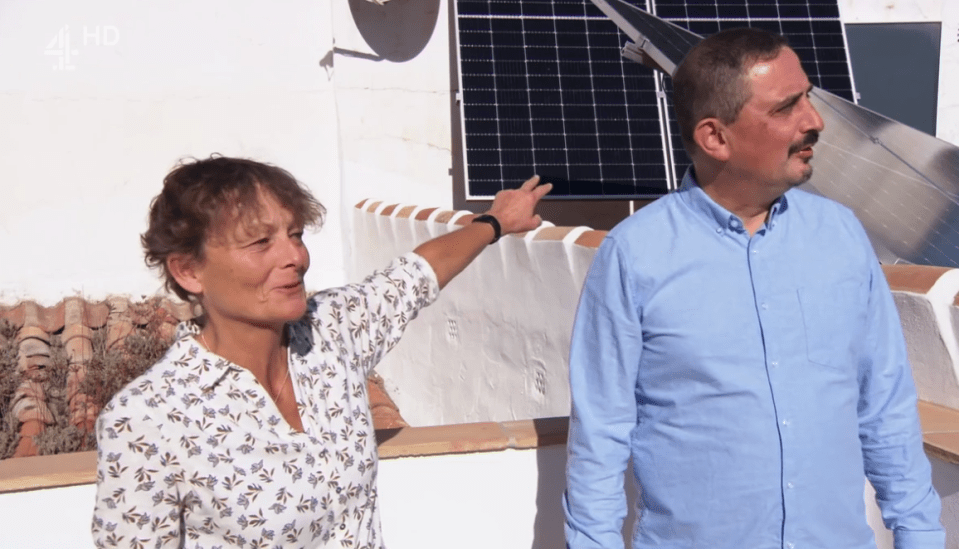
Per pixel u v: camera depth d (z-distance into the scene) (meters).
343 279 9.27
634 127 8.09
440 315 6.70
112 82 8.75
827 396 1.97
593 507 2.04
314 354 1.83
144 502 1.61
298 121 9.09
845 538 2.00
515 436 2.68
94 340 7.95
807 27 8.55
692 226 2.01
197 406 1.63
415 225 6.82
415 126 9.16
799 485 1.94
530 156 7.85
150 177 8.87
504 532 2.71
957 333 2.49
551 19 8.54
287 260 1.69
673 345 1.97
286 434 1.70
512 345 5.25
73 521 2.40
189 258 1.70
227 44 8.95
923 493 2.04
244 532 1.67
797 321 1.96
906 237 3.49
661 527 2.05
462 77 8.11
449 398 6.55
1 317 8.30
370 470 1.84
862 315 2.04
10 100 8.56
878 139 4.32
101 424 1.60
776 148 1.91
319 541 1.77
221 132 8.98
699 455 1.97
